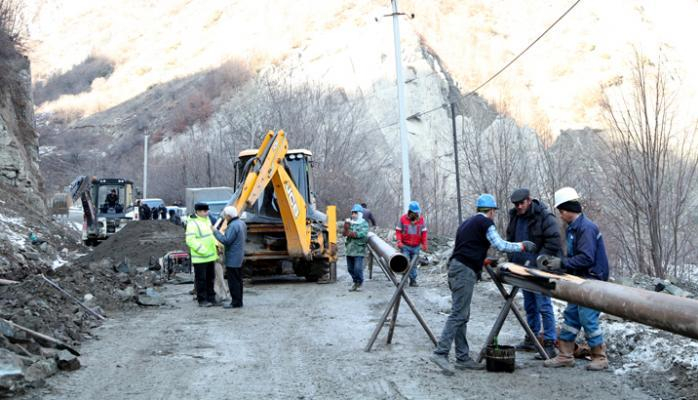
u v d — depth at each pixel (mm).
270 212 18047
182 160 65562
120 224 37156
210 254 13992
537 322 9094
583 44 86375
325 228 18500
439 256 21203
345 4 89688
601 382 7457
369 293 15500
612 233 22422
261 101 67688
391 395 7125
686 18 86562
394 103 68312
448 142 67812
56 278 14086
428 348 9328
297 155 19016
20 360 7539
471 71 83500
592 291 6742
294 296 15344
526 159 32750
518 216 8938
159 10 155000
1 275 19094
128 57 141625
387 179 53000
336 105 61656
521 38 91812
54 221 37562
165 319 12289
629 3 89312
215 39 121062
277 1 107625
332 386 7492
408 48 74375
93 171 86000
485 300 13461
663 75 22953
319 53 81000
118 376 8000
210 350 9461
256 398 7086
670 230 21766
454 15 94125
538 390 7211
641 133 21484
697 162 22266
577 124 73375
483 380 7660
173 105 98062
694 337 5578
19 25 44281
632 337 8641
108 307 13258
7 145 35312
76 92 136500
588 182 26281
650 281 16172
